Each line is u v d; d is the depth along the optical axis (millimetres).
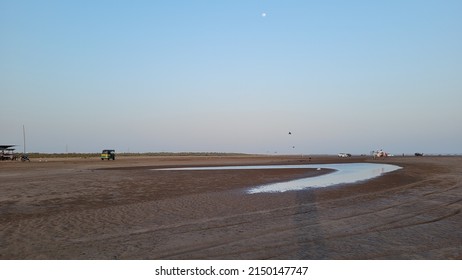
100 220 11961
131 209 13961
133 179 26594
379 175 30375
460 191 18969
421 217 12234
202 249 8680
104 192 18953
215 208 14148
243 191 19500
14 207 14391
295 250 8555
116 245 9039
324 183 23875
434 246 8766
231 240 9414
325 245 8930
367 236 9734
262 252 8430
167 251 8539
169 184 23047
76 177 28359
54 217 12461
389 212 13172
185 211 13516
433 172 32688
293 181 25406
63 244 9156
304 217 12328
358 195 17734
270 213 13086
